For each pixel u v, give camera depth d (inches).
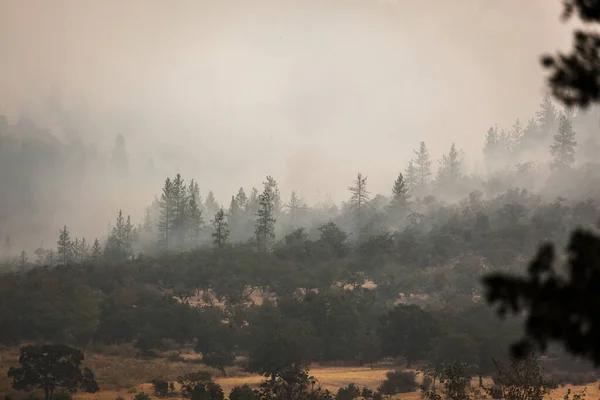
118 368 4758.9
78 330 5487.2
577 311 405.1
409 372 4456.2
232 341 5211.6
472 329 4953.3
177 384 4397.1
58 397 3878.0
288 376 3708.2
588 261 415.2
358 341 5236.2
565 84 447.8
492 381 4047.7
